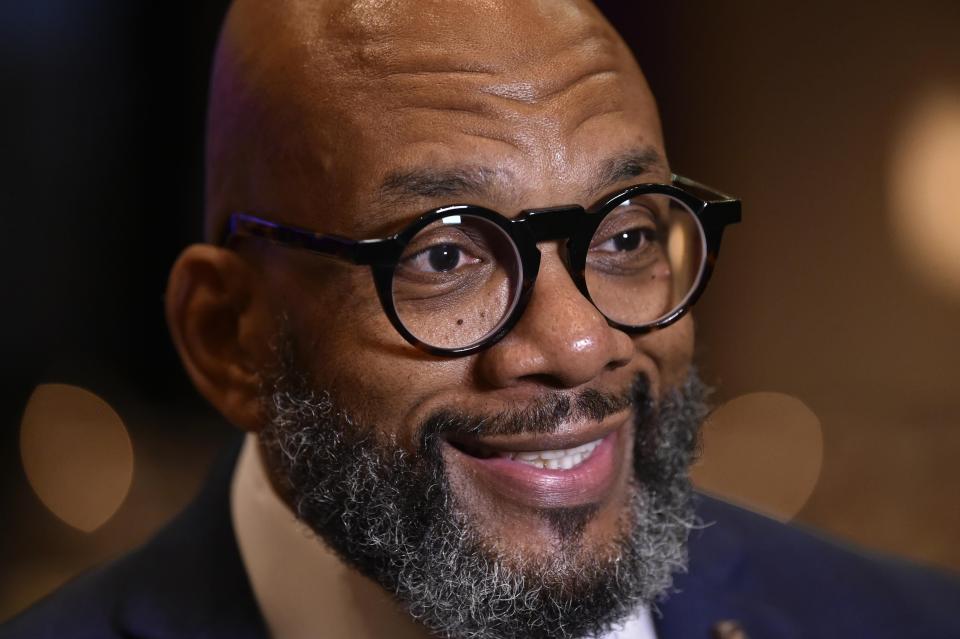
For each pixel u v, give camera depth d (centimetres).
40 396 804
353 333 234
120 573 308
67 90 802
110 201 829
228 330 273
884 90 747
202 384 276
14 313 809
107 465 770
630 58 255
